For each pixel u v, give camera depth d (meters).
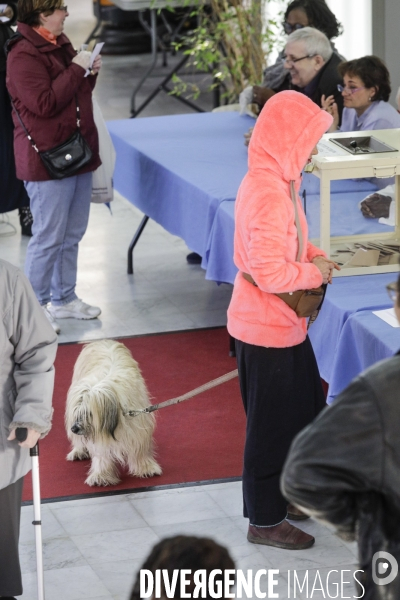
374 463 2.67
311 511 2.77
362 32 11.79
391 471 2.67
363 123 7.51
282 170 4.55
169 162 8.59
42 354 4.18
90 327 8.48
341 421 2.69
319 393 5.07
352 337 5.18
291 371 4.83
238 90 12.95
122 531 5.39
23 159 7.90
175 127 10.12
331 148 5.88
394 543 2.75
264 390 4.83
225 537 5.27
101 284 9.53
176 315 8.73
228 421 6.68
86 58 7.63
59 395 7.19
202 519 5.48
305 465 2.70
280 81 9.63
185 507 5.62
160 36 20.09
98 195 8.66
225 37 12.98
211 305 8.95
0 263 4.09
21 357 4.18
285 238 4.55
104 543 5.27
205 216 7.58
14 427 4.01
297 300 4.70
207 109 16.22
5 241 10.73
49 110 7.62
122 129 10.05
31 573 5.01
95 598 4.77
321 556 5.04
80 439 5.99
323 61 8.45
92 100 8.34
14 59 7.58
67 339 8.23
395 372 2.71
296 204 4.66
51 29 7.62
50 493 5.83
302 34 8.41
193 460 6.17
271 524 5.11
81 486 5.91
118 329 8.45
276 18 13.69
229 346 7.91
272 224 4.51
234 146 9.19
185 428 6.60
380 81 7.38
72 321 8.64
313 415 5.03
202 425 6.63
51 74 7.65
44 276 8.34
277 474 5.02
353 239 6.04
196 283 9.52
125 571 5.00
